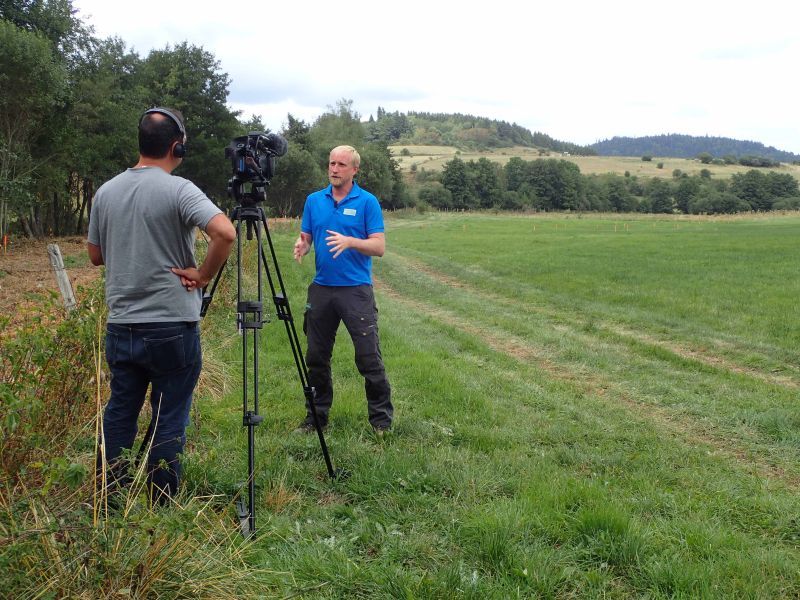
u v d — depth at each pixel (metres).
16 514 2.66
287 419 5.69
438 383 7.14
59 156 27.88
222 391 6.49
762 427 6.38
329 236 5.18
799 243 31.09
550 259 24.39
